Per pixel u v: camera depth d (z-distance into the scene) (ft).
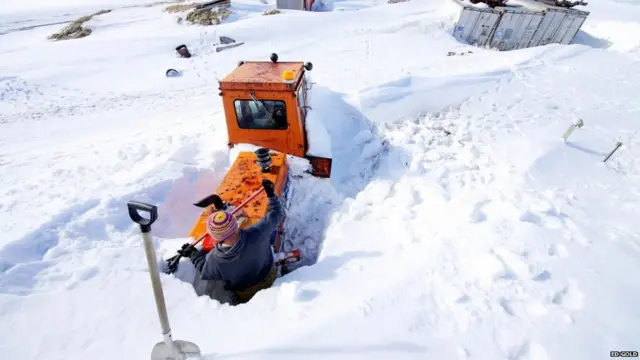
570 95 24.68
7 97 39.55
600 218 12.88
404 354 7.96
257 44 54.08
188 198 16.56
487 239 11.30
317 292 9.93
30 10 97.25
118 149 20.97
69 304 9.46
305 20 60.23
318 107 23.15
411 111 23.99
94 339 8.60
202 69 46.91
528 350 7.98
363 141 21.45
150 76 45.55
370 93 24.71
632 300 9.07
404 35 51.80
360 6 84.69
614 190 15.05
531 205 13.02
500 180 15.70
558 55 31.55
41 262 10.85
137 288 10.07
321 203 16.46
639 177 16.08
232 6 73.26
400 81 26.27
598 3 71.77
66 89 42.19
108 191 15.26
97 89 42.24
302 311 9.21
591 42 53.52
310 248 14.66
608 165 17.10
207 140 19.83
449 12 58.03
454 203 13.78
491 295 9.25
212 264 9.61
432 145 20.31
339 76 31.40
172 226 15.34
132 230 13.56
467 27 51.93
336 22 60.08
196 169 17.26
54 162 20.79
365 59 43.57
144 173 16.61
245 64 17.89
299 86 16.20
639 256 10.71
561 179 15.83
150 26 65.51
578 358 7.69
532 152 17.71
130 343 8.52
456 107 24.56
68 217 13.35
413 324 8.64
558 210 12.98
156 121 30.53
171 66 48.32
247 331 8.75
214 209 11.80
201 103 35.60
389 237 12.55
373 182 16.60
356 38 52.26
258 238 9.63
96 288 9.98
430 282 9.80
